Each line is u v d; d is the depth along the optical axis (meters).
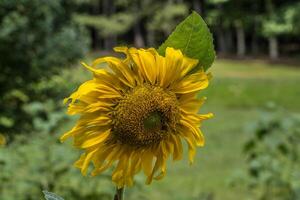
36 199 4.42
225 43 42.00
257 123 5.49
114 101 1.65
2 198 4.34
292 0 31.62
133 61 1.66
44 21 9.66
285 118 5.45
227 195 8.56
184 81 1.65
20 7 9.51
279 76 28.14
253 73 29.61
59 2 9.98
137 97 1.64
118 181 1.66
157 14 37.16
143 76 1.65
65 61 10.20
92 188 4.55
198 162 11.18
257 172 5.42
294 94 22.20
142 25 44.41
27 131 8.98
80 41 10.59
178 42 1.66
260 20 32.53
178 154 1.68
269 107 5.64
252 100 21.33
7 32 9.29
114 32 37.66
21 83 9.70
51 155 4.57
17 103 9.50
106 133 1.63
